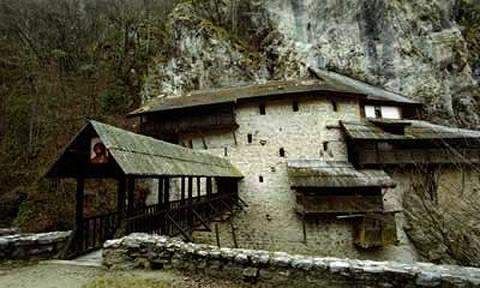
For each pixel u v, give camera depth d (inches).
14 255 280.2
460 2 1541.6
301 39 1285.7
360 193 767.7
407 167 821.2
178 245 256.2
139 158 335.9
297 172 791.7
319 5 1304.1
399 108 1067.3
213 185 896.3
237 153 908.6
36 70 1214.9
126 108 1188.5
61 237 315.3
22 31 1396.4
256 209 862.5
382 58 1233.4
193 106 917.2
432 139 815.7
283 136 882.1
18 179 869.2
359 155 842.2
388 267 206.1
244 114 921.5
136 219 323.0
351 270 209.3
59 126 1029.8
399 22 1245.7
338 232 784.3
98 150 302.7
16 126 1003.9
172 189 946.7
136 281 232.5
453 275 190.9
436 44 1238.9
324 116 869.8
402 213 805.9
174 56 1238.3
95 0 1642.5
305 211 748.0
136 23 1441.9
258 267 228.2
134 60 1316.4
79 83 1250.0
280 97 887.1
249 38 1375.5
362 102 968.3
